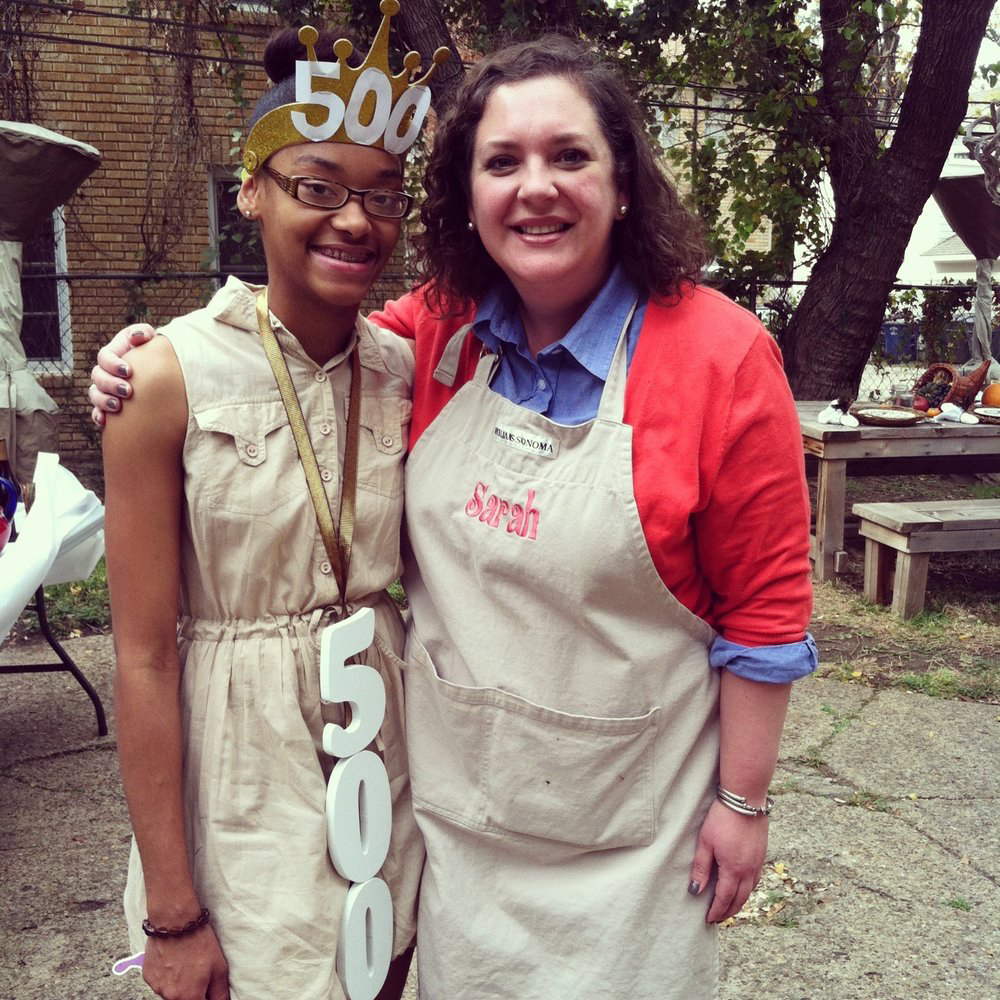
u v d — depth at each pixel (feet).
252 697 4.42
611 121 4.43
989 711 12.41
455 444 4.75
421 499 4.78
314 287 4.30
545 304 4.61
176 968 4.33
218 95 27.02
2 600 7.69
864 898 8.43
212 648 4.49
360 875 4.59
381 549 4.74
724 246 26.84
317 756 4.65
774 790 10.28
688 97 28.96
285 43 4.56
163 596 4.26
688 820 4.67
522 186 4.26
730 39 24.48
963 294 29.91
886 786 10.40
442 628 4.90
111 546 4.24
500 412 4.65
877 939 7.89
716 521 4.37
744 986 7.36
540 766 4.60
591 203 4.28
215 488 4.25
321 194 4.21
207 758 4.42
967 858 9.04
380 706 4.66
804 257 26.81
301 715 4.50
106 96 26.84
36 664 12.67
